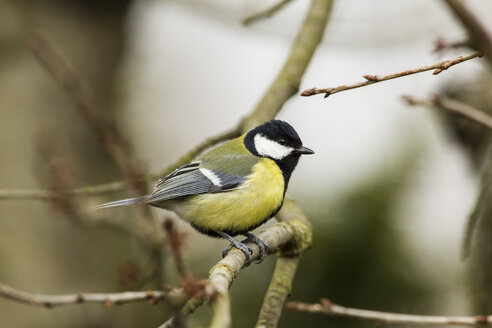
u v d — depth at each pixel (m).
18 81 13.65
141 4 16.05
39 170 11.26
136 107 17.05
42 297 6.20
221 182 8.69
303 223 7.74
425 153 11.85
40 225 13.35
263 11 10.07
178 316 4.98
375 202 11.33
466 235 7.72
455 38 6.85
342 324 10.97
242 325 11.03
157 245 6.52
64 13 14.30
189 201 8.88
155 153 16.67
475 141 10.46
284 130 9.00
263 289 11.19
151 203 9.10
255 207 8.62
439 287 11.05
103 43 14.92
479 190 7.97
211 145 9.15
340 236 11.14
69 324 12.98
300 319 10.98
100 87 14.87
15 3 13.85
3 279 12.89
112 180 14.28
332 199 11.40
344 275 11.06
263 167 8.73
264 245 7.03
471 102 10.47
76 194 9.25
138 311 13.41
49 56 9.64
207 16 13.81
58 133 13.63
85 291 13.51
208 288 4.94
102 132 9.32
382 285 11.03
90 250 13.70
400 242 11.26
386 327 10.78
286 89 9.23
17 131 13.52
